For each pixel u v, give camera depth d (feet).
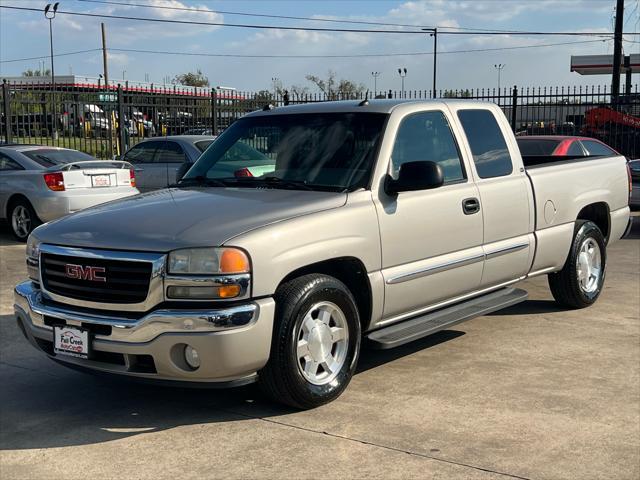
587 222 23.48
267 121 19.11
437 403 15.66
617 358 18.81
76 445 13.82
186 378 13.89
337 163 16.97
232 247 13.71
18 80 137.90
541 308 24.18
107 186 39.32
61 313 14.75
